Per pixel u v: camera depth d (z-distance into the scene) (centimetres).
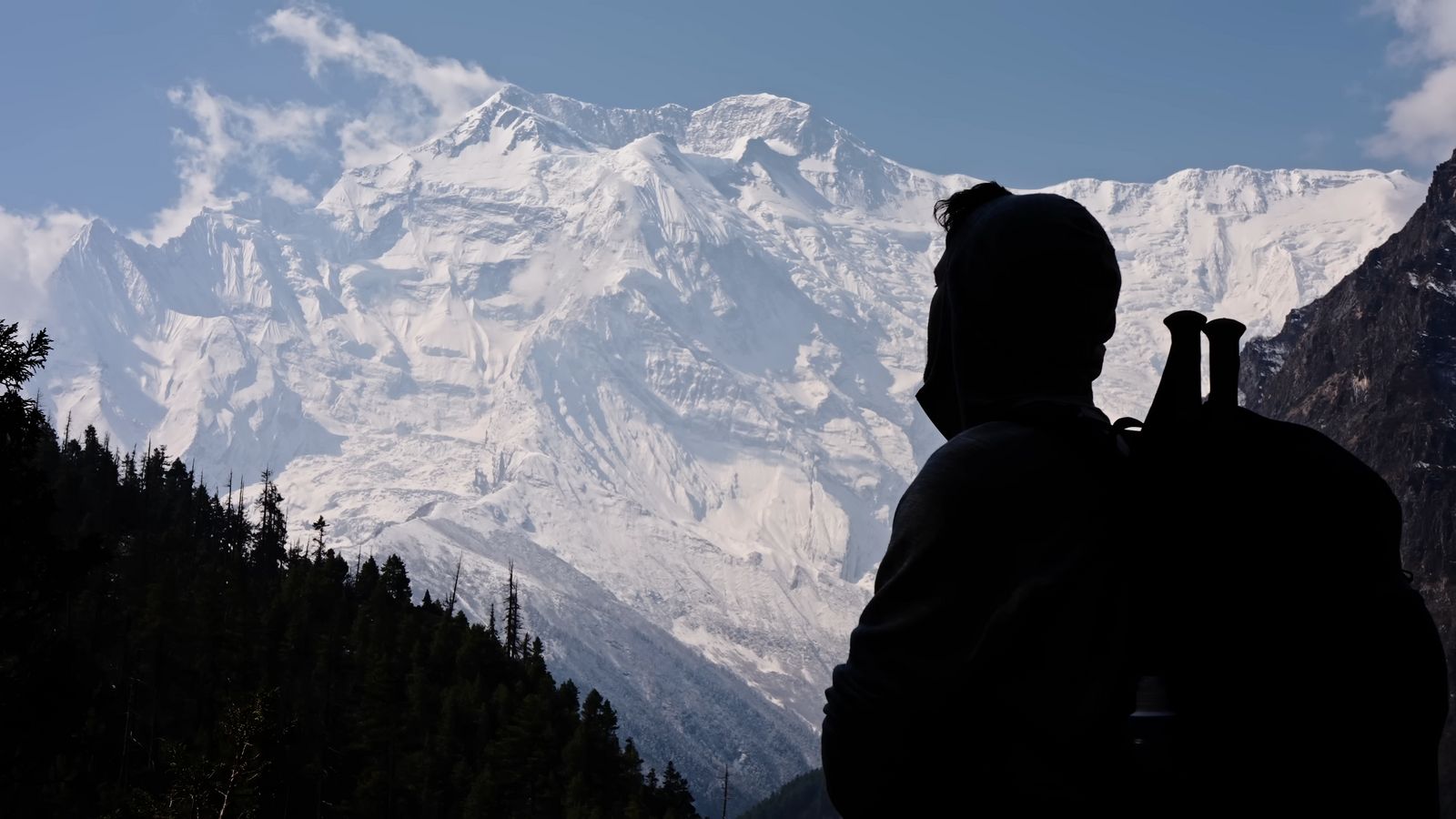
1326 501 288
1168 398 305
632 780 15375
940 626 298
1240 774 279
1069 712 287
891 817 298
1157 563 289
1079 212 332
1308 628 281
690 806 17150
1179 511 289
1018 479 303
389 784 12838
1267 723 279
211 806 3466
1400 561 299
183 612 13388
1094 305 324
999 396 326
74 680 3020
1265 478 289
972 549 300
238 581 16162
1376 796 279
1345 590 284
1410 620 287
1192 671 283
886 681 298
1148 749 281
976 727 295
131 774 9762
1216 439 295
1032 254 322
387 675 13912
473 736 14750
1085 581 292
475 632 17850
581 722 15525
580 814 12850
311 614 17062
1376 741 279
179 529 18562
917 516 307
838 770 304
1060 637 290
